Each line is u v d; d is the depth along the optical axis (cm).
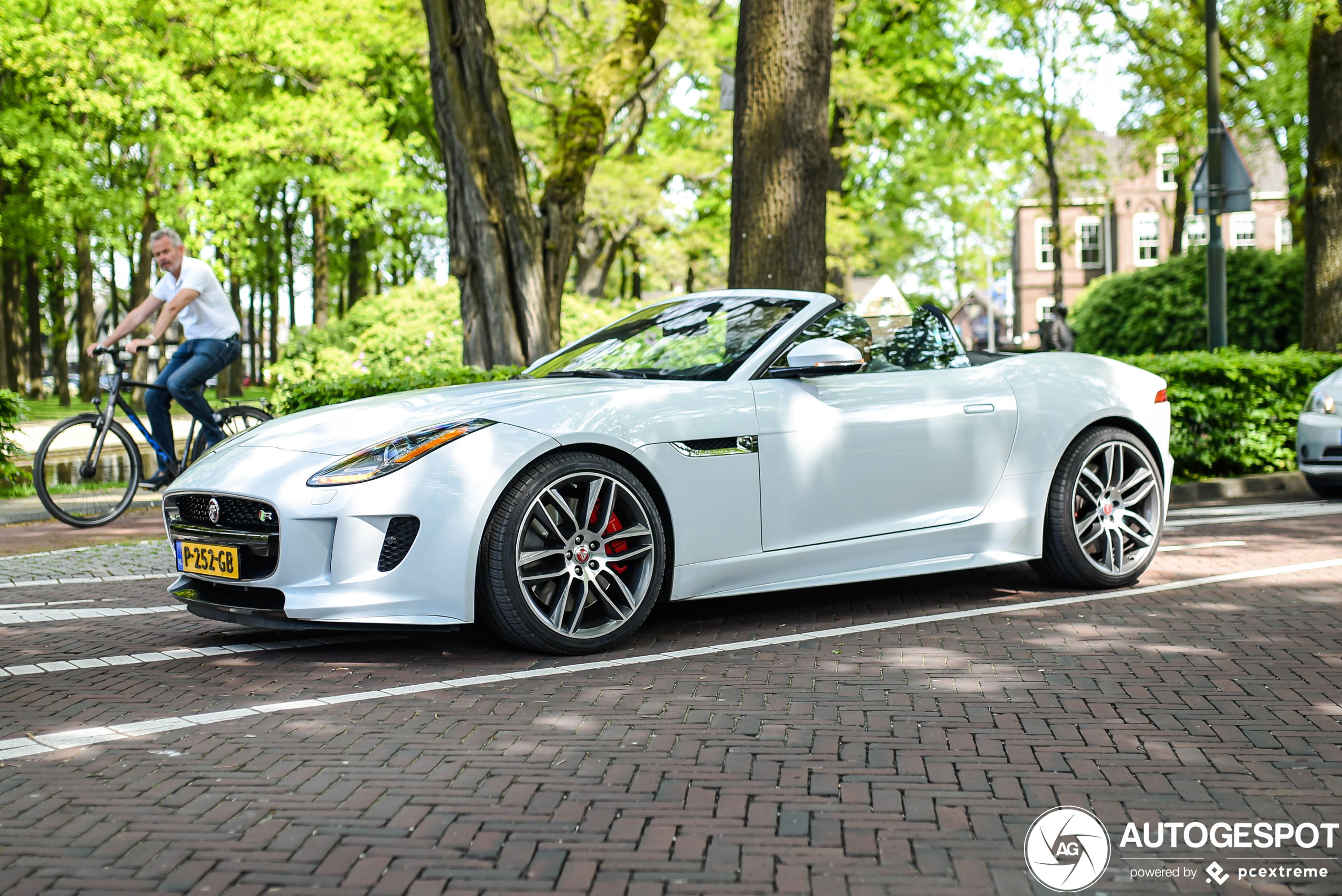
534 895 224
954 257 4609
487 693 369
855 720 336
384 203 2570
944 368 527
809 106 874
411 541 397
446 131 1110
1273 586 539
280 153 2291
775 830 255
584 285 2425
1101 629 457
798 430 466
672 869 235
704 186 2502
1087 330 2120
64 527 827
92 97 1972
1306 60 1852
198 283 773
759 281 878
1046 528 534
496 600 407
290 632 470
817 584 470
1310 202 1270
